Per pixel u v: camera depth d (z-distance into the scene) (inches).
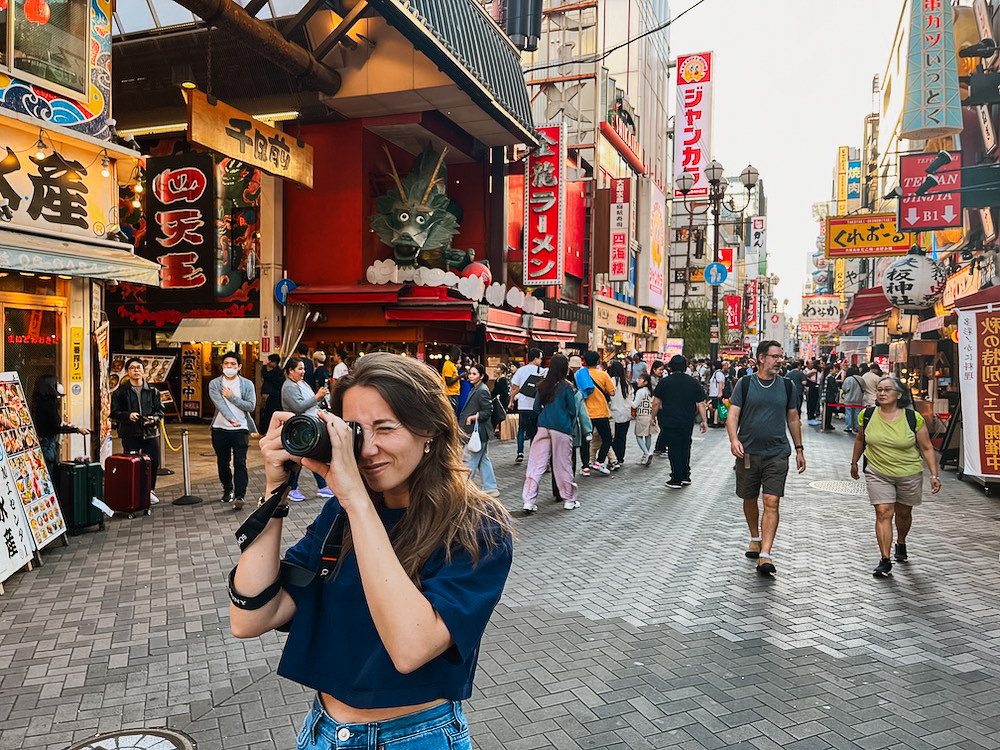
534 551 255.3
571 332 950.4
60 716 133.0
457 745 56.4
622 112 1355.8
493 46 649.6
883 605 201.2
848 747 126.0
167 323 673.6
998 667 160.6
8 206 289.7
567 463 327.6
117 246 335.9
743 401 236.1
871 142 1497.3
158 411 323.0
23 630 174.1
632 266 1430.9
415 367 58.0
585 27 1167.6
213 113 430.0
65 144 315.3
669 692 145.9
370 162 652.7
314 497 343.3
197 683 147.3
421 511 56.7
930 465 233.0
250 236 641.6
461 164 780.6
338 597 56.4
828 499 365.4
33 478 234.2
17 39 295.1
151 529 274.7
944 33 464.8
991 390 325.4
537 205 810.2
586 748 124.3
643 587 215.0
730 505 342.0
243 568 56.7
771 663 161.0
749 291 2800.2
